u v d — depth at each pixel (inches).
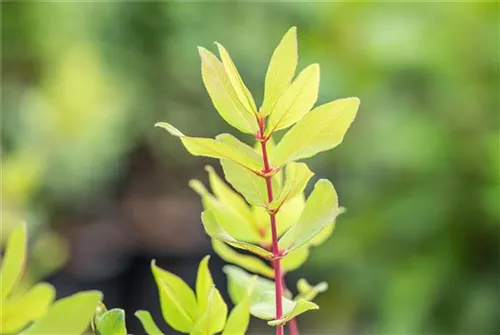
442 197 93.0
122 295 140.6
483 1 92.4
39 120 114.3
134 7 152.3
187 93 161.0
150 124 161.5
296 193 24.5
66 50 135.0
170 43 155.1
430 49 94.0
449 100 94.4
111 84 143.7
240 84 24.3
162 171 167.3
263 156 24.7
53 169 120.7
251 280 27.7
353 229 98.2
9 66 134.6
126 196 162.2
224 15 148.5
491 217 90.7
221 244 28.6
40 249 85.6
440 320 91.1
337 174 110.0
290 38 24.7
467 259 92.4
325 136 24.8
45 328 25.9
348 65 102.1
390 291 92.9
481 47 93.1
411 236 94.3
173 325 26.2
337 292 101.4
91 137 120.1
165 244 147.8
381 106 99.5
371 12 102.0
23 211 83.1
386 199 97.9
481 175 92.4
